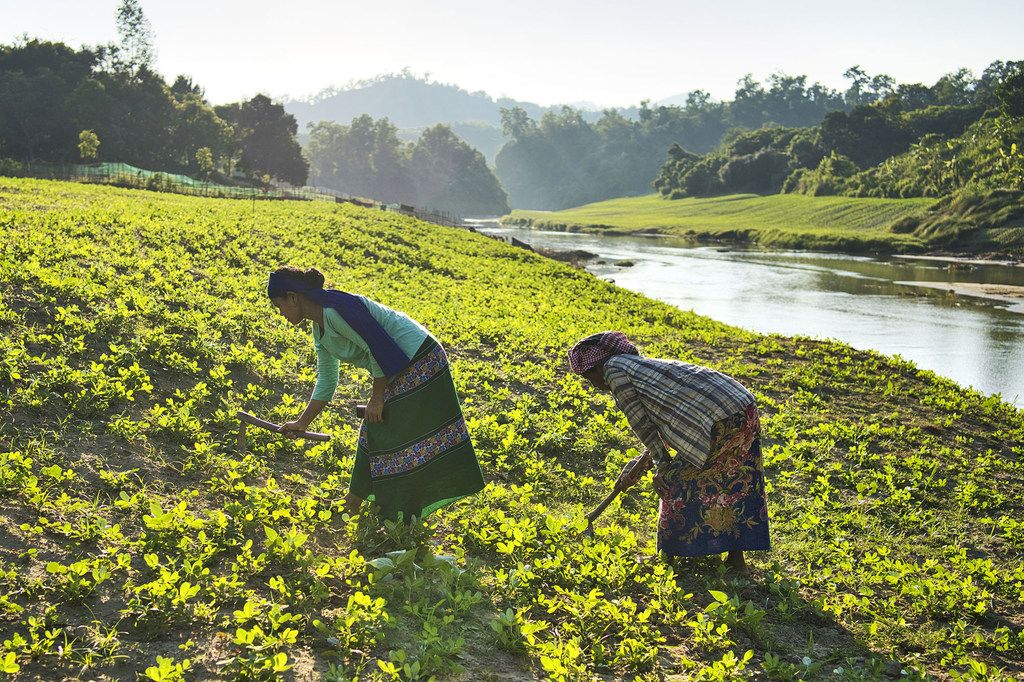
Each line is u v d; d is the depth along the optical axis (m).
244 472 6.17
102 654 3.84
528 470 7.72
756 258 67.50
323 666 4.04
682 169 168.88
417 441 5.34
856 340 28.03
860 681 4.64
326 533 5.55
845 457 9.70
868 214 95.19
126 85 88.50
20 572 4.36
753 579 5.96
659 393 5.47
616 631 4.91
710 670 4.43
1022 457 10.86
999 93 111.56
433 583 5.02
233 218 23.77
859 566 6.60
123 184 48.06
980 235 74.38
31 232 13.20
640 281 46.31
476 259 30.53
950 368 23.97
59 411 6.60
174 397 7.73
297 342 10.74
